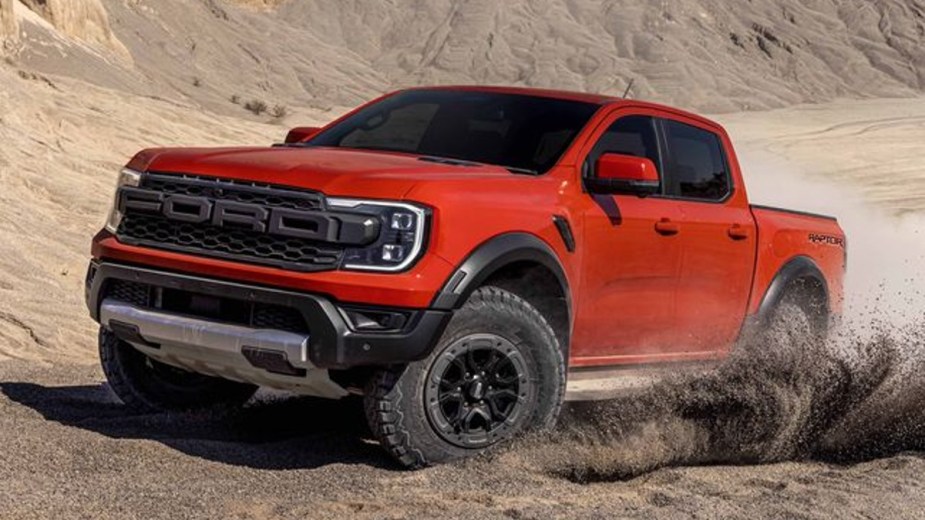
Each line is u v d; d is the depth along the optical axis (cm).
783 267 790
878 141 8781
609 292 661
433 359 563
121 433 600
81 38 7812
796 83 17850
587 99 705
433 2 18762
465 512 485
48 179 2206
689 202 725
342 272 548
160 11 13112
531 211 606
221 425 646
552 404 607
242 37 14762
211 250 574
